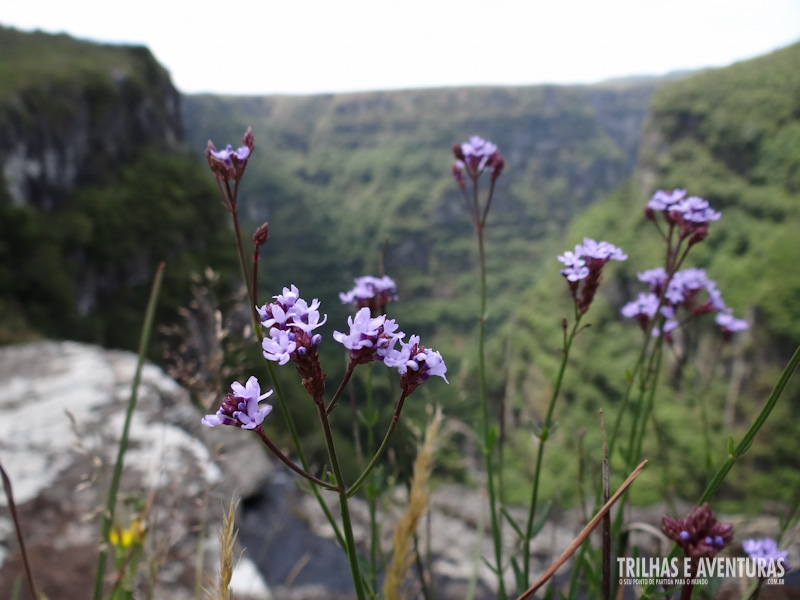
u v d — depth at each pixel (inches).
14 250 2004.2
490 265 5900.6
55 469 181.9
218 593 36.9
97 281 2423.7
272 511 217.8
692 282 91.0
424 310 5408.5
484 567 186.4
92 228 2412.6
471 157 89.8
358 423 85.5
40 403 221.5
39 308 2016.5
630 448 79.0
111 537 69.3
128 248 2532.0
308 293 5743.1
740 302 2529.5
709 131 3189.0
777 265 2513.5
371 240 6117.1
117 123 2758.4
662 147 3385.8
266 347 38.3
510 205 6510.8
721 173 3112.7
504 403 87.4
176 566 137.9
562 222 6466.5
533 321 3225.9
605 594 47.0
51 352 278.1
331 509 224.8
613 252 67.2
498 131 6737.2
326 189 6934.1
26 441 194.5
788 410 2082.9
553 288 3282.5
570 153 6737.2
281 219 6451.8
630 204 3489.2
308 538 202.1
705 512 42.6
